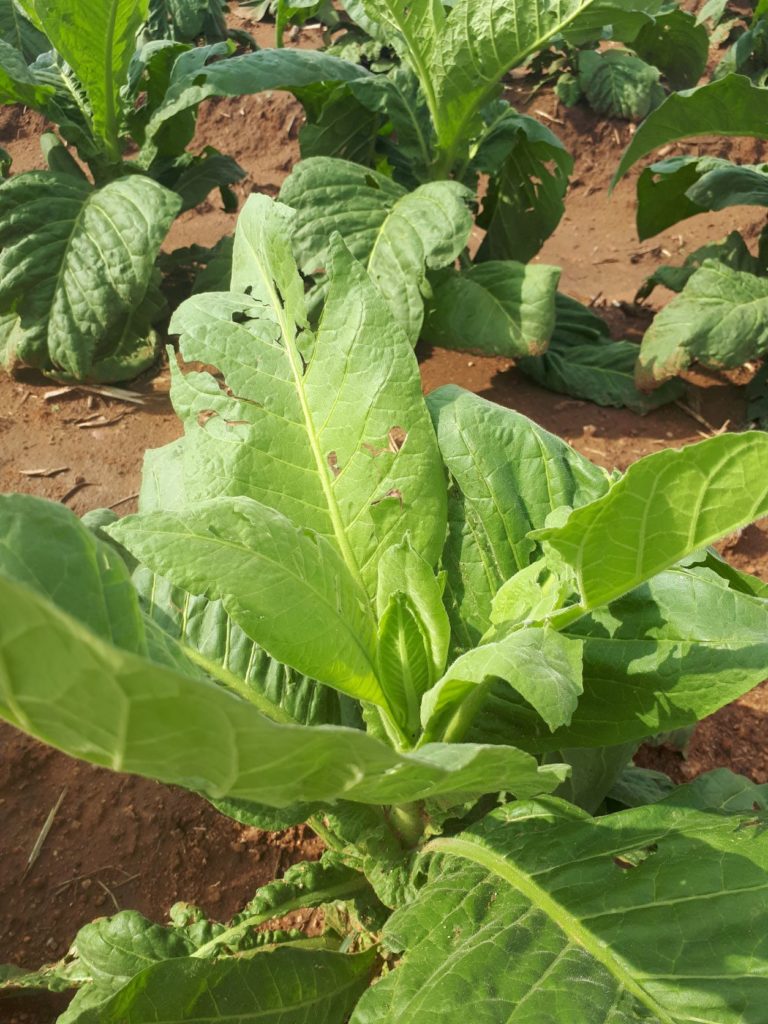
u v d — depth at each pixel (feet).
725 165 3.74
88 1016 1.38
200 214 5.45
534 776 1.20
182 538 1.36
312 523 1.70
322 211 3.57
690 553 1.29
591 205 5.77
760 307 3.57
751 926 1.25
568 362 4.03
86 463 3.45
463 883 1.42
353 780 1.00
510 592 1.54
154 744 0.82
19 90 3.85
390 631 1.54
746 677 1.50
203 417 1.73
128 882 2.09
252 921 1.61
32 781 2.30
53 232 3.61
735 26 6.93
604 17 3.42
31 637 0.71
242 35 6.63
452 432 1.77
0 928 1.99
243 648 1.72
